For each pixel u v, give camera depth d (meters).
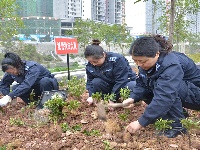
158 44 3.01
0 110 4.40
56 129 3.33
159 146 2.88
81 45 19.03
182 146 2.83
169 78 2.92
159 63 2.99
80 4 44.34
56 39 6.24
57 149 2.92
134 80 4.57
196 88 3.34
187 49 22.78
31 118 4.02
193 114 4.01
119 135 3.16
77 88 4.97
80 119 3.86
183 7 11.36
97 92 4.28
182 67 3.30
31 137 3.31
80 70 13.31
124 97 4.01
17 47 15.36
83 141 3.07
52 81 4.77
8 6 11.27
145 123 2.91
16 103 5.09
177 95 3.03
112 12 43.59
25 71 4.50
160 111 2.89
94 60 4.14
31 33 25.36
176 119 3.19
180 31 13.19
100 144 2.98
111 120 3.69
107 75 4.39
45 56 20.89
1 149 2.98
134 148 2.85
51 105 3.77
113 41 22.06
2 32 11.97
